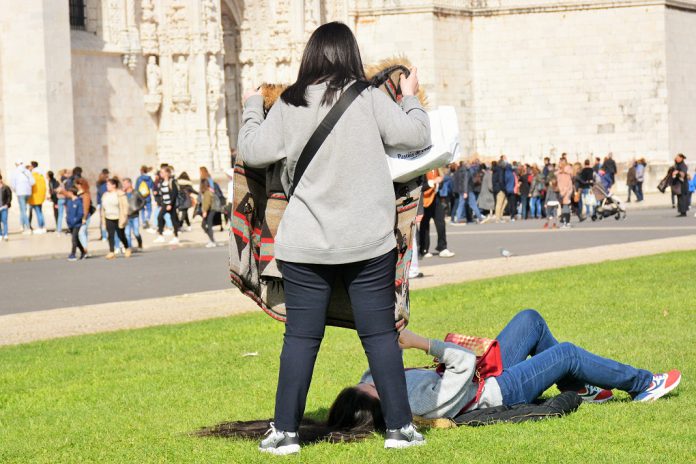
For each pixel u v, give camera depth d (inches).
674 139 3186.5
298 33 2933.1
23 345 788.0
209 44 2659.9
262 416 514.6
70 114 2365.9
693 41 3260.3
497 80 3206.2
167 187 1883.6
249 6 2940.5
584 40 3164.4
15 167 2342.5
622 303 868.6
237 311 968.9
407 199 436.5
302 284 426.3
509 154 3211.1
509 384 474.3
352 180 418.0
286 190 431.2
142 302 1056.8
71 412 543.8
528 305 882.8
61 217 2182.6
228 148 2716.5
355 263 422.6
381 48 3100.4
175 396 572.1
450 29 3139.8
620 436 442.0
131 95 2586.1
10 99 2345.0
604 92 3166.8
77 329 888.3
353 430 459.2
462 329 764.0
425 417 462.3
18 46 2332.7
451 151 430.6
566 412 479.5
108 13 2544.3
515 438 438.6
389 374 428.8
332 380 598.2
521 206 2496.3
